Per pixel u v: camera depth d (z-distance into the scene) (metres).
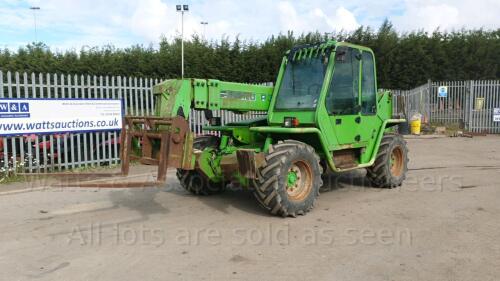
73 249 4.59
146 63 29.38
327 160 6.15
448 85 19.69
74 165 9.45
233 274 3.91
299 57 6.40
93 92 9.76
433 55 28.17
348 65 6.45
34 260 4.30
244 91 6.18
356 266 4.07
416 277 3.82
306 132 5.68
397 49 27.89
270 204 5.52
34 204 6.48
